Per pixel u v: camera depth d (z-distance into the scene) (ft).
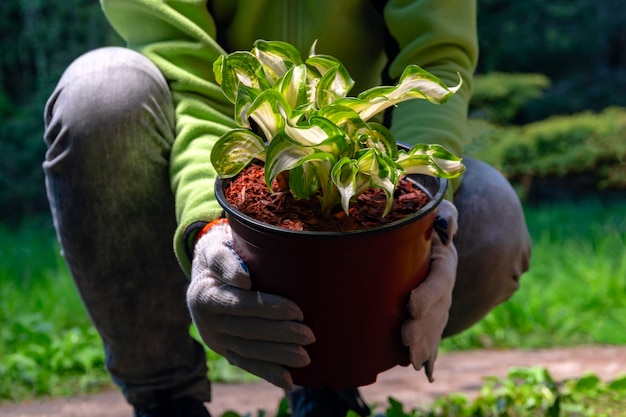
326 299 4.62
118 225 5.89
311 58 4.82
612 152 32.60
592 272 18.88
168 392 6.73
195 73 6.11
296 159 4.36
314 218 4.65
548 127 33.88
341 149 4.45
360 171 4.47
